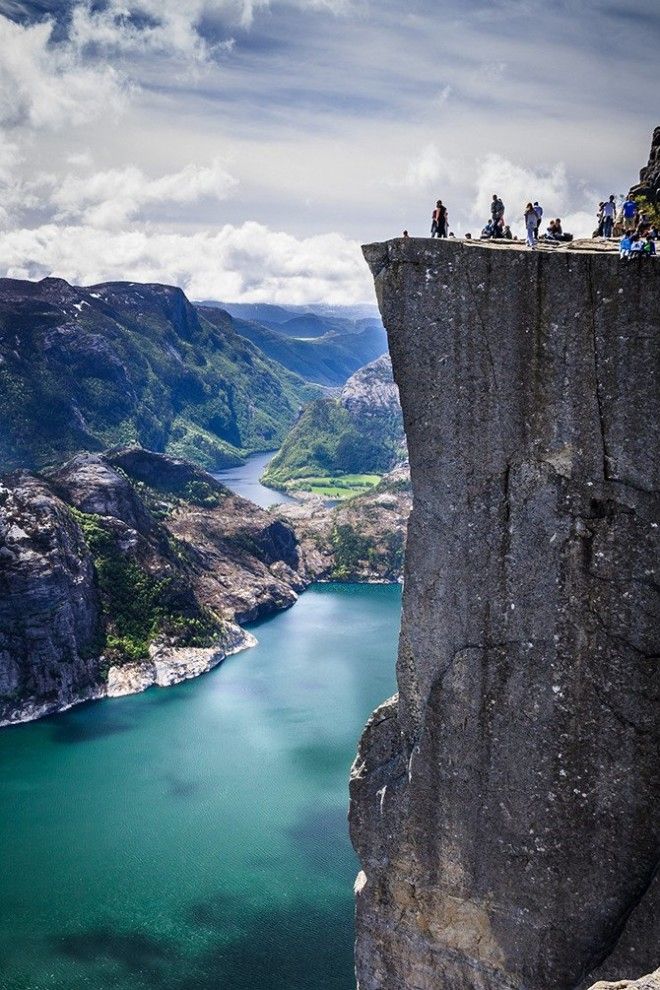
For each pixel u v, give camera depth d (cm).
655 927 2395
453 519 2686
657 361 2406
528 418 2564
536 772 2619
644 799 2498
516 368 2561
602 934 2564
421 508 2733
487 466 2627
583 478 2514
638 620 2480
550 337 2509
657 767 2478
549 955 2633
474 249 2569
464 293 2595
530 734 2622
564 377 2508
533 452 2566
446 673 2730
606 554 2503
